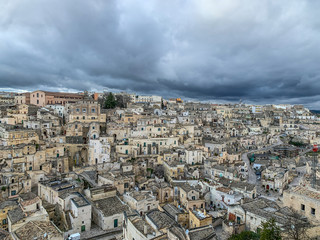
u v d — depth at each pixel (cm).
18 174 9150
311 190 5516
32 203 7069
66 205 7456
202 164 13112
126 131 14888
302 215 5291
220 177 11162
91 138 13200
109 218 7431
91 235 7112
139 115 17362
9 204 7188
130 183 9769
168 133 15012
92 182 9962
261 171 13225
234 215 6519
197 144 14988
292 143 19662
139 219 5950
